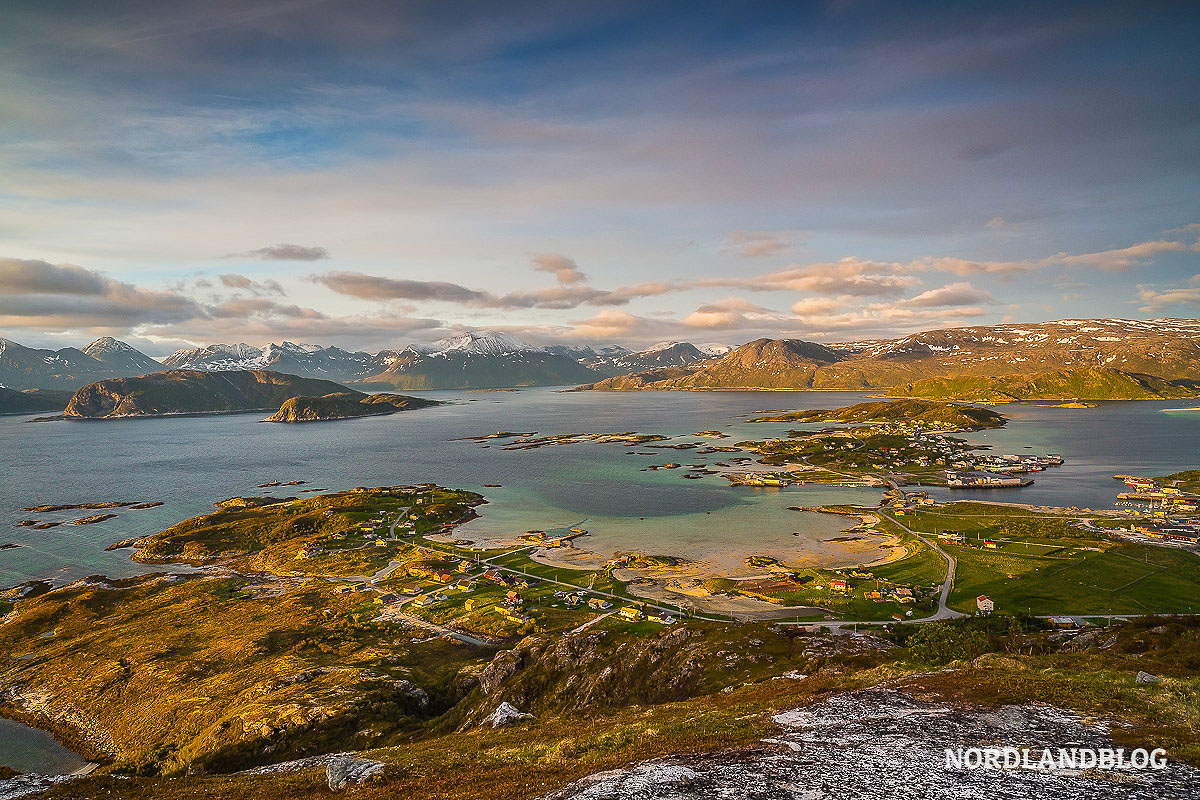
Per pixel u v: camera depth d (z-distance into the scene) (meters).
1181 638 73.06
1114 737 31.73
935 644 70.50
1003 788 26.95
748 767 30.69
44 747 91.62
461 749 47.84
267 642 123.44
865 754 31.59
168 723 92.94
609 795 28.30
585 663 94.44
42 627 137.88
